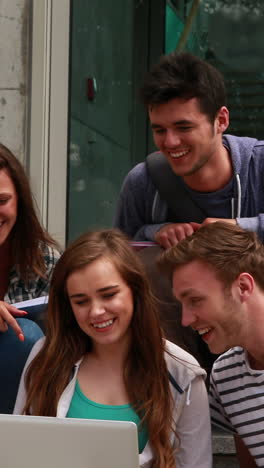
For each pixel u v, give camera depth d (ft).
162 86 13.62
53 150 19.03
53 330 11.77
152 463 11.16
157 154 15.02
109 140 19.88
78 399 11.49
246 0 19.72
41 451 8.48
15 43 18.85
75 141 19.30
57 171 19.04
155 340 11.59
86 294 11.29
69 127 19.16
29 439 8.48
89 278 11.28
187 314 10.92
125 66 20.11
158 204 14.87
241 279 10.77
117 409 11.35
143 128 20.06
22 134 18.89
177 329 13.32
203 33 19.95
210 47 19.90
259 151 14.44
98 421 8.45
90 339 11.91
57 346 11.73
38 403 11.50
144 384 11.44
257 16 19.70
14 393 12.06
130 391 11.46
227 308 10.78
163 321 13.26
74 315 11.78
